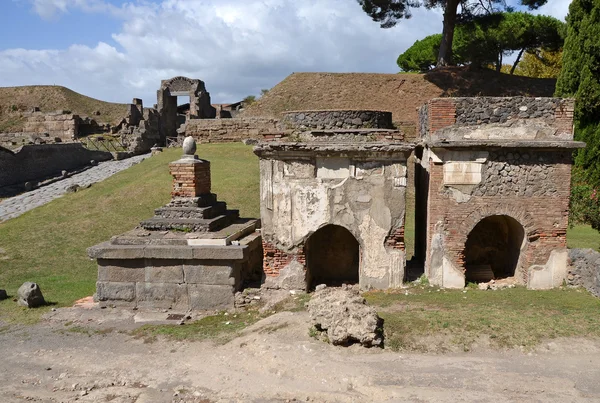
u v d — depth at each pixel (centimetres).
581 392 709
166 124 4781
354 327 866
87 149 3662
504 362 802
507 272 1348
